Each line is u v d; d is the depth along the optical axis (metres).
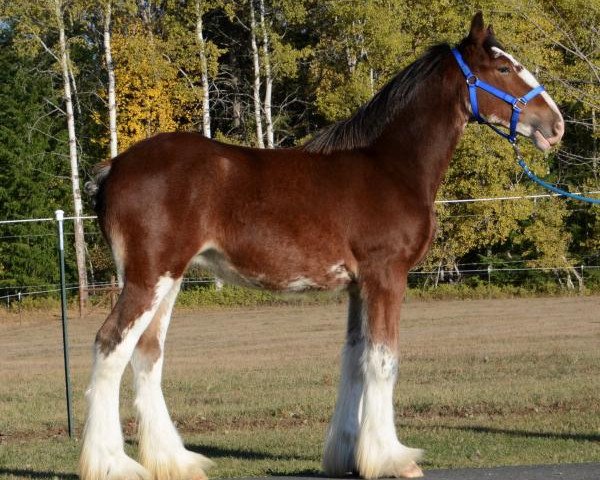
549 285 37.50
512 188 37.75
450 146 8.38
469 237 37.66
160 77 38.47
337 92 38.72
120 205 7.73
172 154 7.82
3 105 42.94
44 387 16.09
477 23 8.39
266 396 14.01
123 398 14.45
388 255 7.88
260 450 10.02
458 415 12.07
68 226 42.84
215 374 17.02
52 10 36.72
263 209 7.78
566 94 30.72
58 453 10.21
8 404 14.18
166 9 40.97
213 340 24.38
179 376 16.83
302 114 45.00
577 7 27.83
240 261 7.84
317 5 41.06
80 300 33.97
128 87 38.97
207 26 45.38
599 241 39.47
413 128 8.26
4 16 36.09
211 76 39.44
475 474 7.80
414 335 23.31
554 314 28.33
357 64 39.41
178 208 7.68
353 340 8.17
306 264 7.84
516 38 31.61
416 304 34.22
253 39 40.22
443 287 37.47
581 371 15.77
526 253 39.16
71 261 42.28
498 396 13.23
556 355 18.03
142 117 38.81
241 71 46.44
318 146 8.20
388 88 8.33
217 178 7.77
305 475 8.29
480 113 8.43
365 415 7.76
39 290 40.91
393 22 37.59
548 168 38.66
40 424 12.48
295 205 7.82
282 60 39.31
